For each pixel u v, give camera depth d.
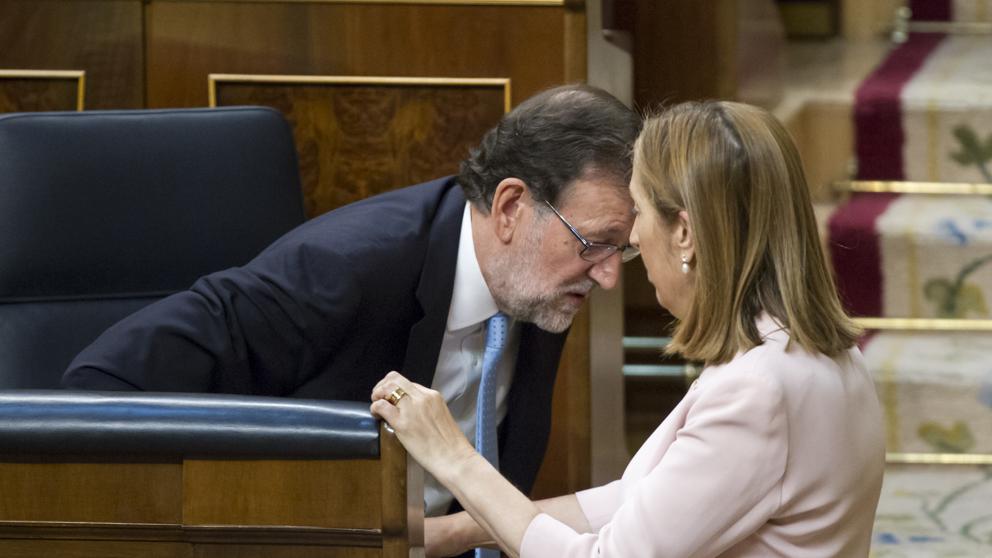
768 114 6.68
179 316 7.81
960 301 15.07
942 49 18.67
